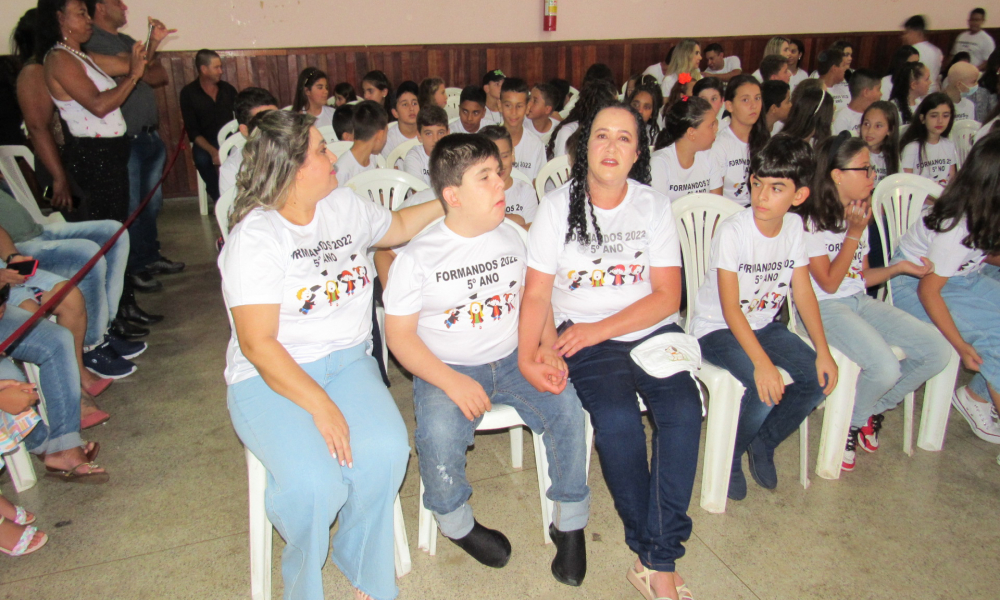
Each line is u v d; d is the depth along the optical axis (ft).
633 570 5.79
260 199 5.11
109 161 10.98
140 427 8.18
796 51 21.61
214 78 16.83
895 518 6.67
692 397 5.77
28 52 10.86
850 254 7.18
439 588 5.83
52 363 6.86
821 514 6.73
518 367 5.94
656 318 6.11
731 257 6.57
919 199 8.91
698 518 6.67
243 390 5.52
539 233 6.02
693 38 24.14
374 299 8.48
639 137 6.47
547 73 22.79
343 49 20.20
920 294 7.63
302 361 5.62
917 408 8.85
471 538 5.88
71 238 9.13
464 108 11.43
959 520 6.64
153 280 12.81
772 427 6.82
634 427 5.60
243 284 5.03
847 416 7.05
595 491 7.13
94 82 10.55
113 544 6.26
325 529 5.07
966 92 16.43
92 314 8.93
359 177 8.96
